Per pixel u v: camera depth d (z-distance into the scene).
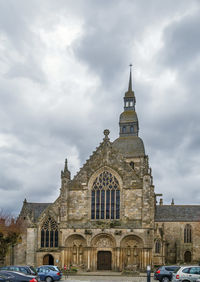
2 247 82.62
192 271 48.28
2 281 42.28
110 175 84.50
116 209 82.44
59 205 87.00
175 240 104.81
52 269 60.56
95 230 80.94
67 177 85.69
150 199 81.69
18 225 87.31
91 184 84.94
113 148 86.00
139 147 116.25
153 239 80.31
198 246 103.00
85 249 80.81
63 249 81.62
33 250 85.12
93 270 79.62
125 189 82.56
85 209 83.56
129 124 122.12
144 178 81.62
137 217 80.44
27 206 103.81
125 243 80.00
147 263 77.25
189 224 105.31
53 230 86.00
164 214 109.06
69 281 60.12
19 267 50.88
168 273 58.38
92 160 86.25
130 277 68.75
